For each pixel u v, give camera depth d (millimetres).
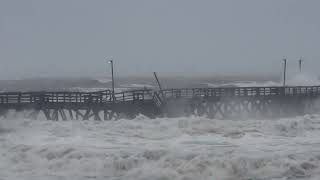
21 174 45062
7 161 48031
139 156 47688
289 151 50094
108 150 50594
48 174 45125
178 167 45125
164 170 44750
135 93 92438
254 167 45312
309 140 55875
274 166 45312
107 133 59719
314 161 46625
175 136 58000
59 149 50125
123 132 60156
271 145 53031
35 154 49469
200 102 100438
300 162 45750
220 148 51281
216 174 44281
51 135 59031
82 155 48844
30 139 56781
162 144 53562
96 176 44594
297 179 43406
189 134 58906
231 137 57344
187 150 50062
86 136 58156
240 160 45719
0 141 55719
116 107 89938
